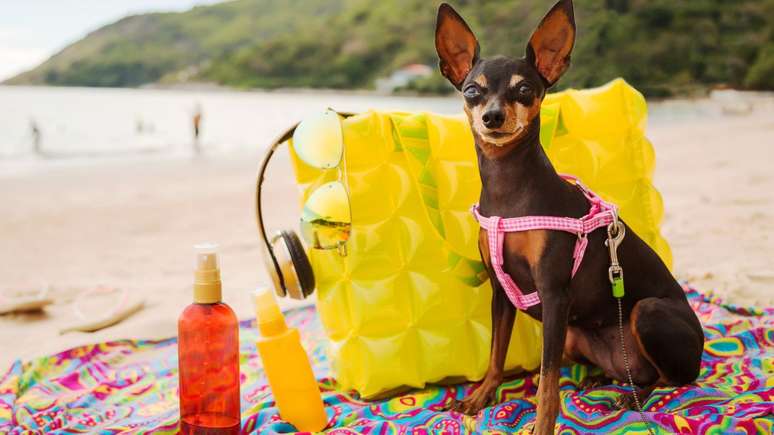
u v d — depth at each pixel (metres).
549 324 0.99
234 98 30.53
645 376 1.08
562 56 1.01
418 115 1.15
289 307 1.57
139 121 10.12
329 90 36.78
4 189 3.68
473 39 1.03
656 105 9.88
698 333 1.05
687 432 0.97
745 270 1.56
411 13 38.91
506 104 0.97
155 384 1.23
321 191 1.08
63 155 6.10
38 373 1.27
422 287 1.13
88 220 2.74
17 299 1.57
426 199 1.13
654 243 1.23
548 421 0.97
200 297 1.01
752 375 1.11
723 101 9.99
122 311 1.52
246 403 1.15
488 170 1.02
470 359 1.15
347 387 1.16
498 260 1.02
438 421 1.04
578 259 1.01
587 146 1.21
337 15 42.78
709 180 2.88
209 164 5.13
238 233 2.43
